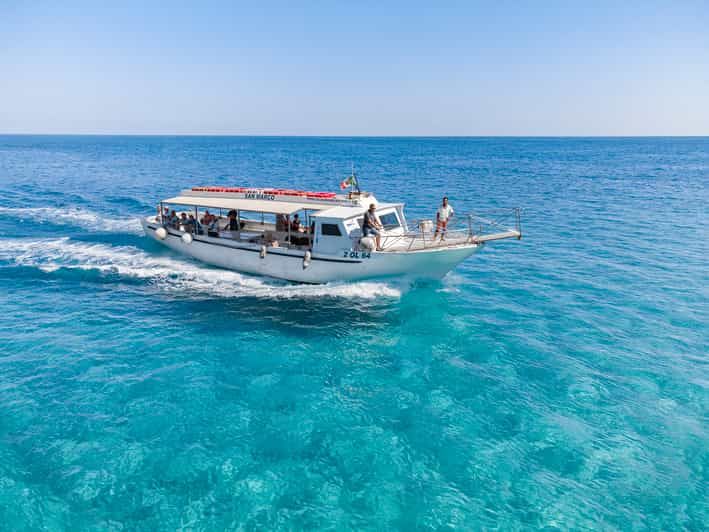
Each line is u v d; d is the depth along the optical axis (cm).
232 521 802
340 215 1730
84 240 2600
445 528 794
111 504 834
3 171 7300
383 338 1479
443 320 1614
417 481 895
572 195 4744
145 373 1256
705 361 1345
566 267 2259
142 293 1831
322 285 1823
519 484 892
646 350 1412
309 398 1151
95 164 9206
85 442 985
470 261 2380
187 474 903
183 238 2103
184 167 8619
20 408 1095
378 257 1705
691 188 5341
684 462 953
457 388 1205
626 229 3095
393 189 5209
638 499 860
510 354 1384
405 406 1124
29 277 2003
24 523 792
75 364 1299
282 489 871
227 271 2031
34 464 923
